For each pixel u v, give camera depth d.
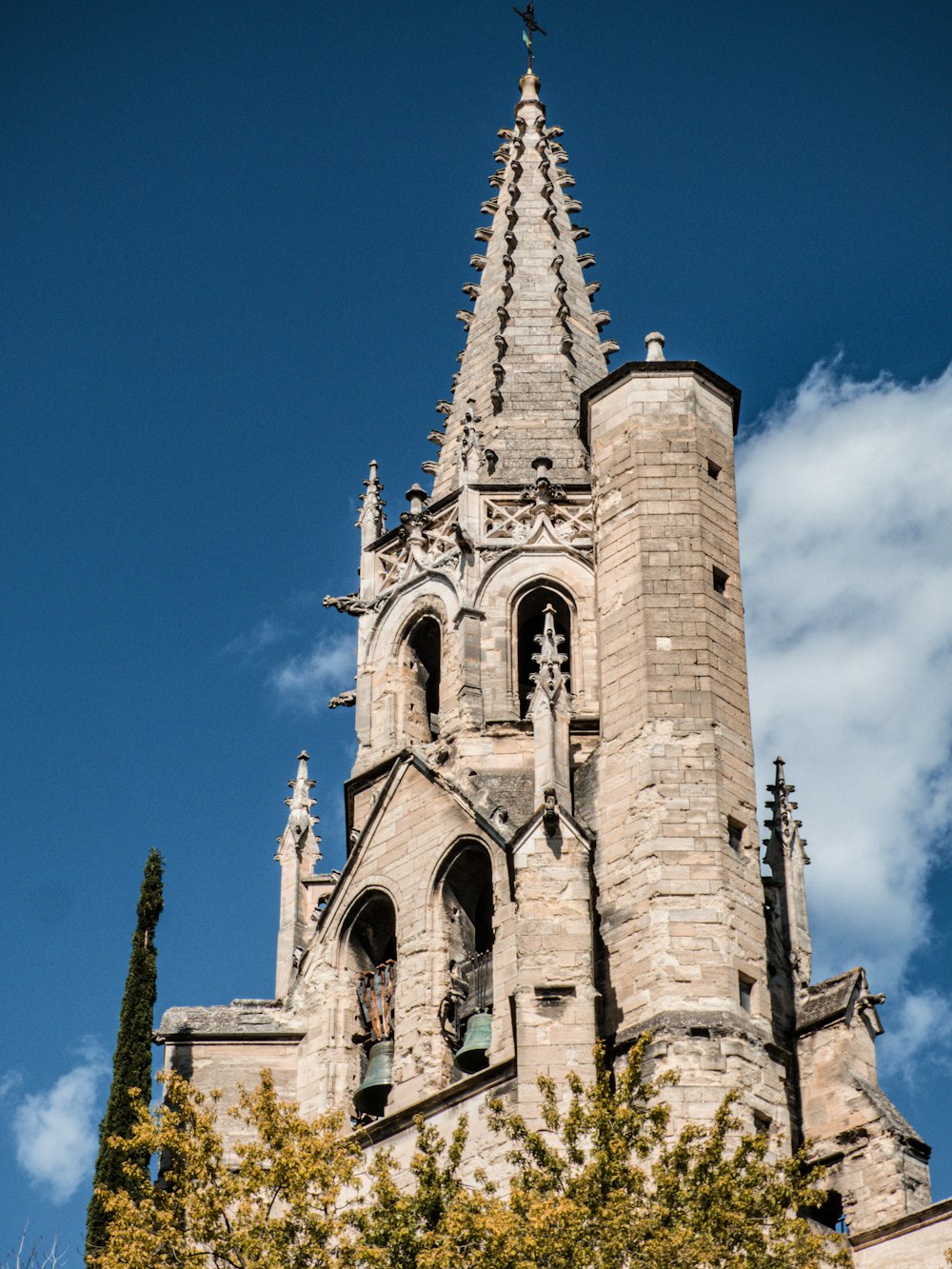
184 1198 53.22
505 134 83.88
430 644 69.88
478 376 75.75
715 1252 48.41
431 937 62.72
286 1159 52.66
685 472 65.06
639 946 58.19
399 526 71.19
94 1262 52.22
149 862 62.72
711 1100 55.47
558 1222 48.44
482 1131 57.44
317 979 64.94
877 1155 58.12
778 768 65.75
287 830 69.00
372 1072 62.06
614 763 61.28
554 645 62.16
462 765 65.12
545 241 79.38
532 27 86.50
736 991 57.56
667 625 62.56
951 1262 51.91
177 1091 54.94
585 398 67.38
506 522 69.50
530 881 58.66
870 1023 60.53
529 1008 57.06
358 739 68.56
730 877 59.12
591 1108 52.75
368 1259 49.84
